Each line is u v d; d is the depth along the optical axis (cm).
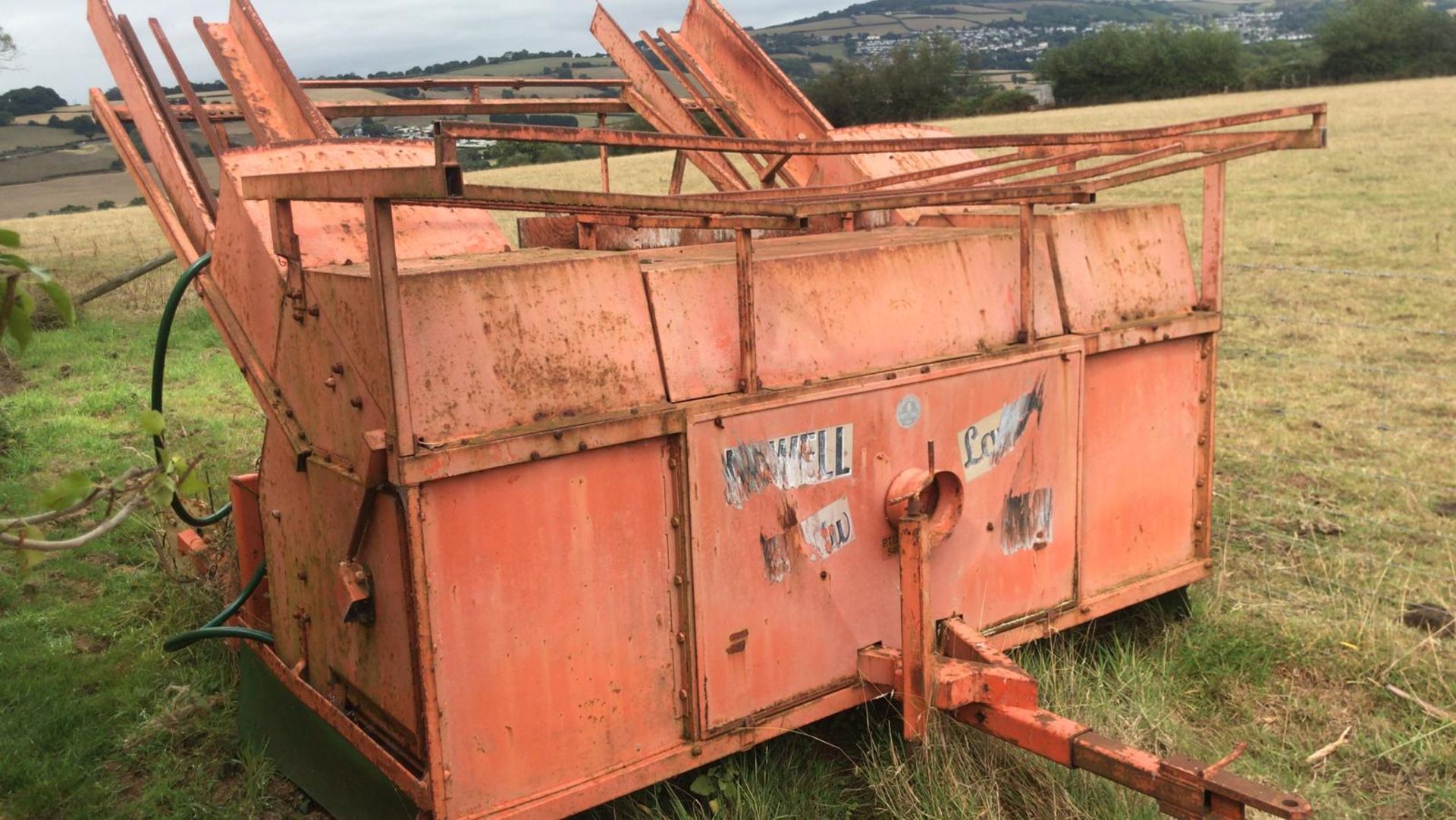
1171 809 289
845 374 351
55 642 494
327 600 333
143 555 586
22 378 1044
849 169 526
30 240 2452
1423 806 361
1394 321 1125
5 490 682
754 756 367
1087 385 425
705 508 318
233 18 435
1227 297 1282
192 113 432
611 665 310
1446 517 609
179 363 1097
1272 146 417
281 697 386
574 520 297
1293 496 648
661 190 2139
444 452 269
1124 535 448
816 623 350
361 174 247
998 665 347
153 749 412
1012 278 401
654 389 311
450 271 279
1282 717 418
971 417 381
